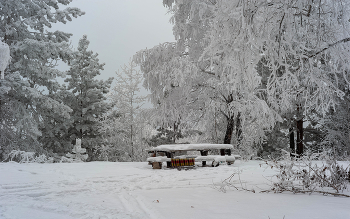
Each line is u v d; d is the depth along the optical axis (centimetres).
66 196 502
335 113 1906
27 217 348
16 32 1908
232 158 1140
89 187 590
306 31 643
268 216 325
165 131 2159
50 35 2058
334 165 564
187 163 1007
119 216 343
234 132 1905
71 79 2516
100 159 2423
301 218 315
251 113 1562
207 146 1100
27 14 1981
